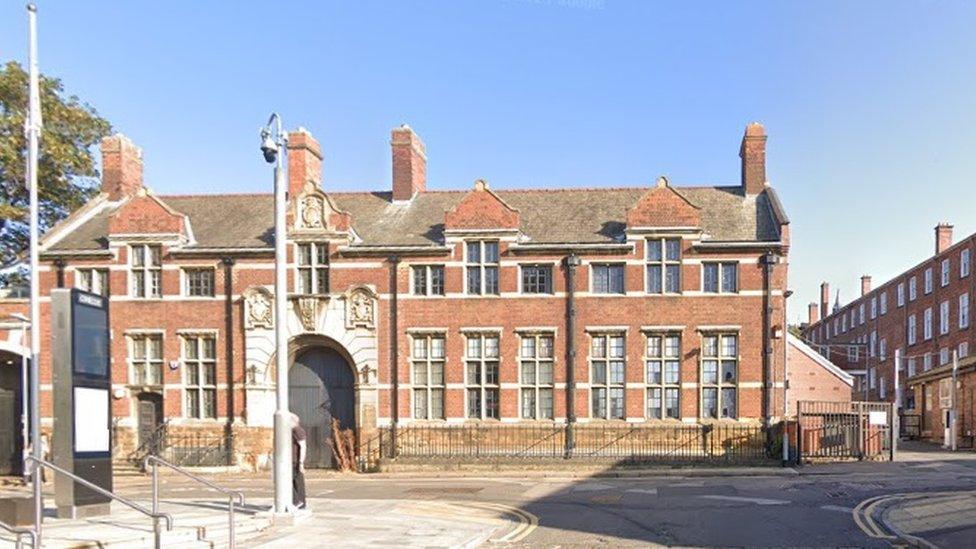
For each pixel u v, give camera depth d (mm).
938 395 40281
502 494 19031
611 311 26109
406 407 26375
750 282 25656
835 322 75000
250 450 26359
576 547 12367
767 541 12703
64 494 13516
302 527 13734
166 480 23859
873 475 21875
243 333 26984
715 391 25703
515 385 26156
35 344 19016
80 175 32969
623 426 25562
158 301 27297
